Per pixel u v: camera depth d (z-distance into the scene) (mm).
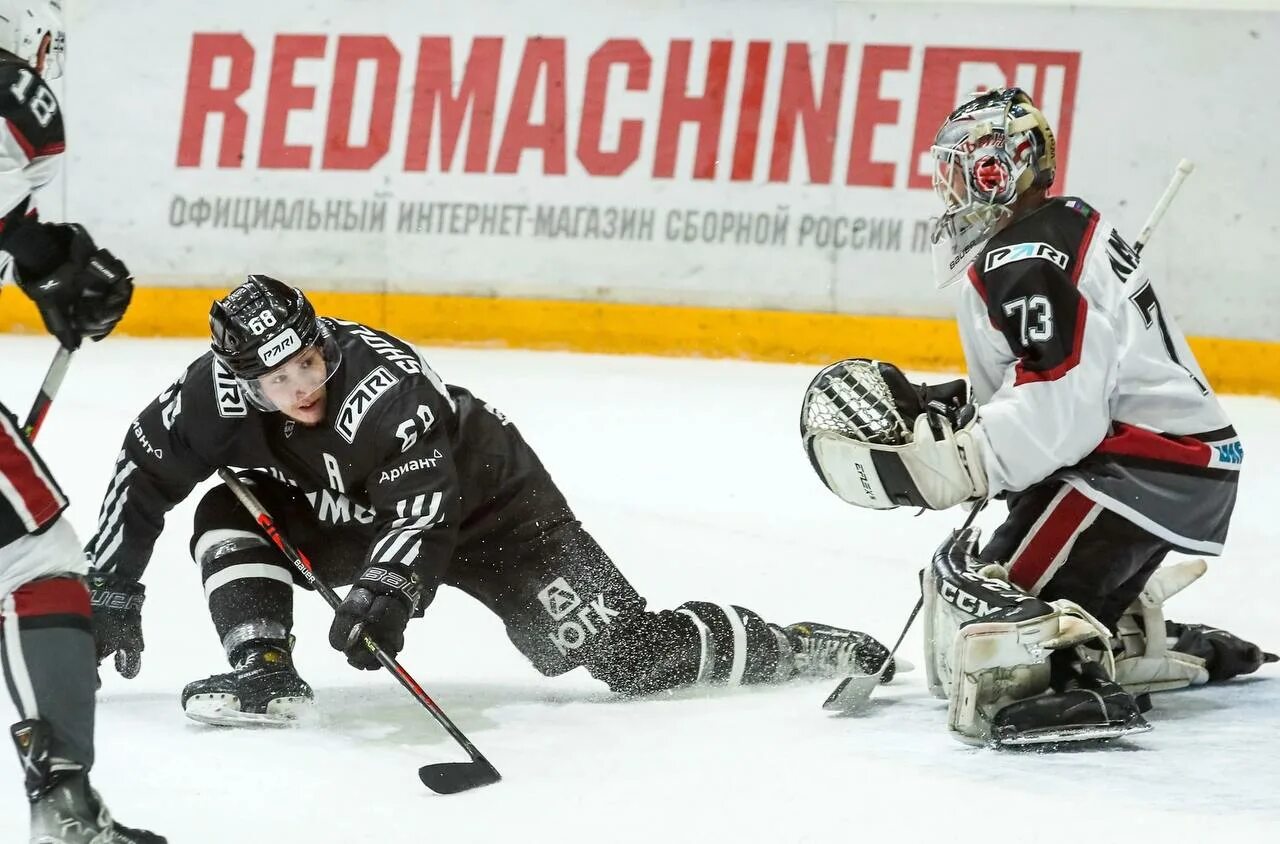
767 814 10055
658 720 12547
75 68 36625
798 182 34562
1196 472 12148
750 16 34625
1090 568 12141
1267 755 11438
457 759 11242
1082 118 33500
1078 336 11633
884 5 34125
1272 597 18188
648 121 35094
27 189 9602
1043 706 11445
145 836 8695
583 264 35500
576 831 9703
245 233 36500
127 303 10695
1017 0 33656
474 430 12953
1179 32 32969
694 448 26406
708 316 35125
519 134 35562
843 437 12062
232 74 36406
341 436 11844
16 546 8820
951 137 12219
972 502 13086
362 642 11312
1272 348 32781
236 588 12312
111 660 14469
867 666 14094
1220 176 32906
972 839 9617
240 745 11445
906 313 34219
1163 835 9695
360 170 36062
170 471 12336
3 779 10633
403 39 35875
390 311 36250
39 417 10938
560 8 35312
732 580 18328
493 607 13430
